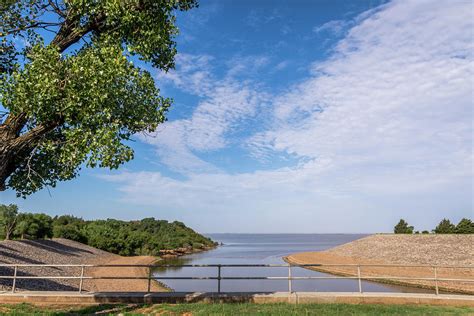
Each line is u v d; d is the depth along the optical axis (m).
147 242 86.50
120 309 11.98
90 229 79.31
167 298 13.03
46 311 11.60
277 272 48.16
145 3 12.40
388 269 44.66
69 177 13.16
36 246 48.44
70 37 12.02
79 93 10.22
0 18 11.85
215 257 84.94
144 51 12.45
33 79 10.04
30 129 11.59
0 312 11.44
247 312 10.80
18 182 12.69
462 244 51.56
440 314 10.64
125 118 11.70
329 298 13.14
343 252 68.62
